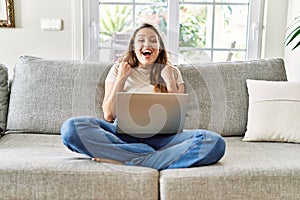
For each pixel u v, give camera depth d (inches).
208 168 63.9
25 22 125.1
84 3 125.6
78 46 126.7
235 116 87.6
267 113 83.7
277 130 82.3
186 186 61.1
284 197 61.9
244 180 61.6
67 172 61.8
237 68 92.4
